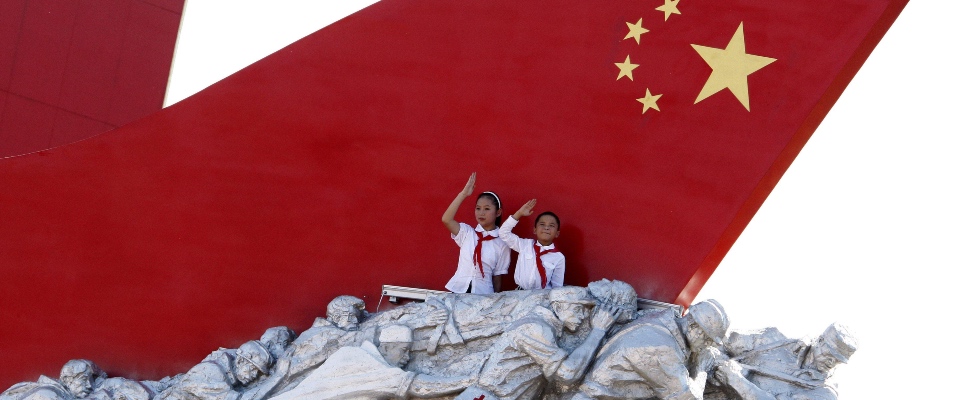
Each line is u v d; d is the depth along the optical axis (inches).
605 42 486.6
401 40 501.0
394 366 445.1
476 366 439.2
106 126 621.9
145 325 507.2
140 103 627.8
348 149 502.3
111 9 627.8
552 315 440.1
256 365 470.9
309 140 504.4
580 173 485.4
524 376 430.9
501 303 455.2
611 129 483.5
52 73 618.2
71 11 623.8
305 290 501.0
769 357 458.3
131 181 512.1
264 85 507.8
